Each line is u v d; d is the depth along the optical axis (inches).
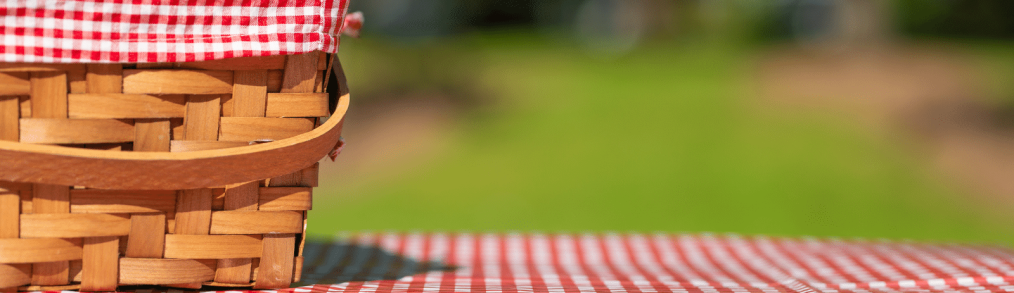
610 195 197.8
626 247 47.3
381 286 29.8
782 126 255.0
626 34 525.7
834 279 34.6
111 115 24.0
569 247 47.2
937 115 258.2
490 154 234.2
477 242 48.6
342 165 227.3
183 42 24.0
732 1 472.1
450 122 259.3
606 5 584.7
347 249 44.9
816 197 196.7
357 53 275.6
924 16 492.1
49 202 24.2
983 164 216.1
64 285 25.0
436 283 31.1
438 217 184.1
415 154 235.6
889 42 418.6
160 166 23.5
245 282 26.4
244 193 25.9
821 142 237.9
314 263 38.8
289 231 26.4
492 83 313.1
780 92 302.0
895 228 174.2
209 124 24.9
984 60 355.3
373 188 209.6
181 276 25.5
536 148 238.4
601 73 355.6
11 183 23.9
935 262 39.0
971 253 43.2
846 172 213.2
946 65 343.3
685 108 280.5
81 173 23.2
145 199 25.0
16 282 24.3
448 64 305.7
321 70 26.2
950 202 193.9
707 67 368.8
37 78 23.4
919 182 207.6
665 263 42.6
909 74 323.6
